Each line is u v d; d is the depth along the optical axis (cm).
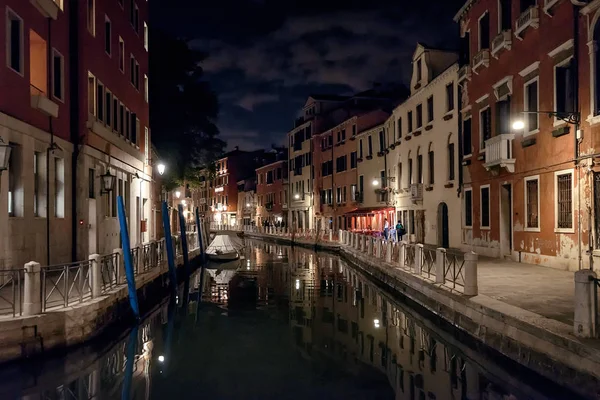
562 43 1541
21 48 1345
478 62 2138
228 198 8794
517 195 1850
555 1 1538
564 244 1549
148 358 1126
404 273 1697
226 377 991
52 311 997
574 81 1471
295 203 5878
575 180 1480
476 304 1056
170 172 3716
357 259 2766
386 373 998
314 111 5450
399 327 1380
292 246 4766
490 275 1470
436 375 973
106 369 1038
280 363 1079
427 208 2844
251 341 1266
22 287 1199
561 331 794
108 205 2041
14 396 872
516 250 1856
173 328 1418
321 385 940
